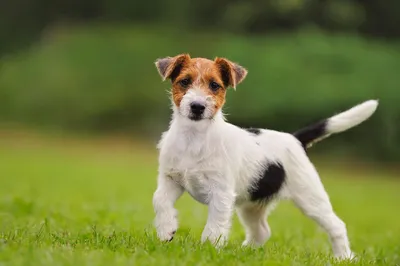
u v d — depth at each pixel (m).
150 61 32.22
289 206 13.86
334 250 6.79
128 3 38.41
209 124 5.98
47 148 25.19
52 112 31.05
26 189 13.78
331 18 34.56
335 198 16.80
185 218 10.36
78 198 12.69
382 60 29.34
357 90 27.34
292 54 29.97
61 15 39.50
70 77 32.00
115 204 11.71
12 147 24.89
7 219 8.38
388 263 6.66
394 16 34.53
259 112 27.47
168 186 6.08
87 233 6.39
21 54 37.12
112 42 33.62
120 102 30.33
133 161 22.80
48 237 5.95
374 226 12.25
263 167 6.48
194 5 37.31
